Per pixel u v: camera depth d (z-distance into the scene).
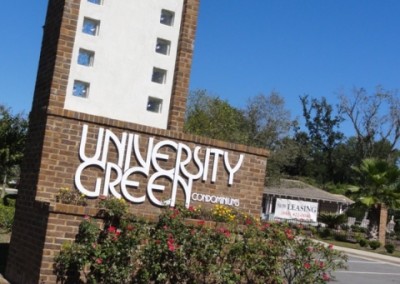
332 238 31.83
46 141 8.27
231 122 39.28
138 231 7.77
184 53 10.87
